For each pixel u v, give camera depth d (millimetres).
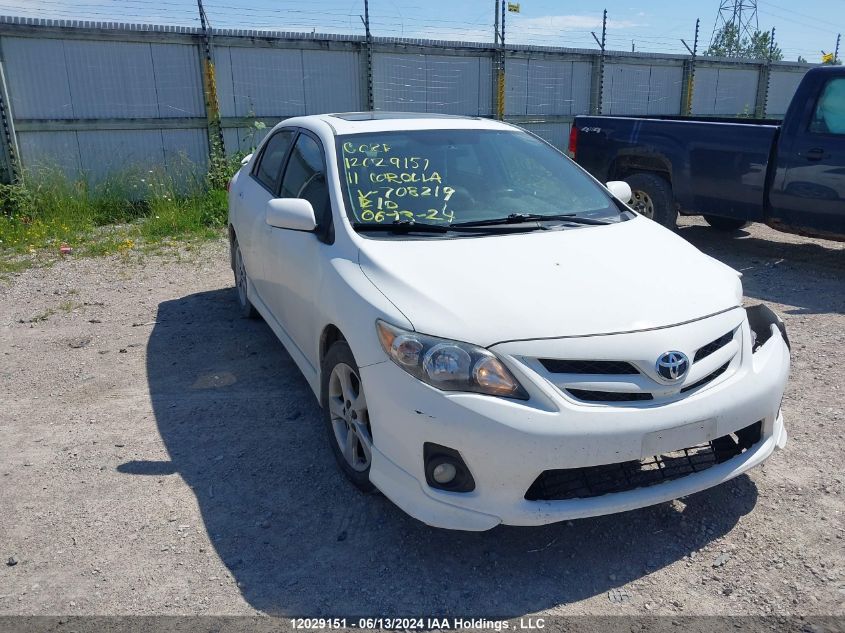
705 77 17766
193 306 6469
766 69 18828
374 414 3010
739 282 3459
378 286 3152
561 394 2721
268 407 4434
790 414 4176
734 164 7473
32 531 3238
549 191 4164
